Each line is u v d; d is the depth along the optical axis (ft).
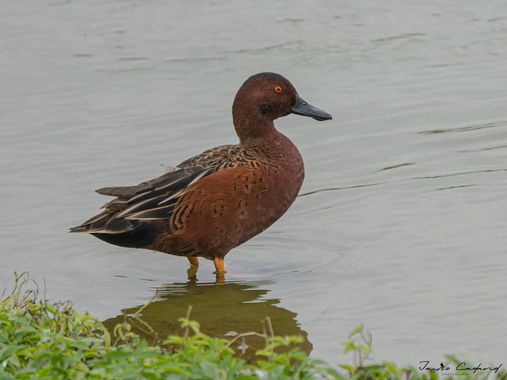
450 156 49.21
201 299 36.81
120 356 25.13
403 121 53.52
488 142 50.55
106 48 64.23
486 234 40.16
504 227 40.73
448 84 57.82
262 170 38.55
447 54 62.28
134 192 37.88
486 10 68.95
